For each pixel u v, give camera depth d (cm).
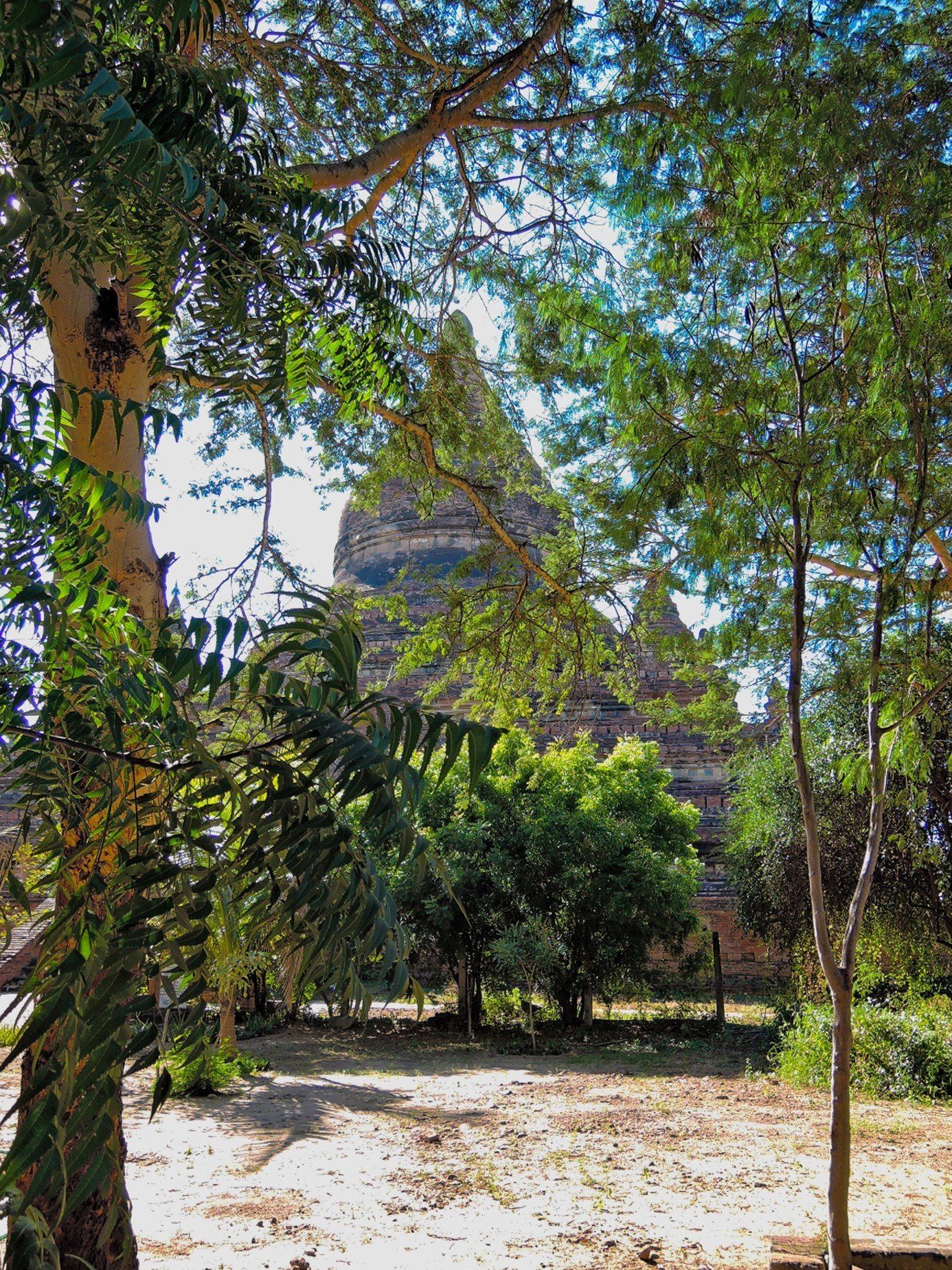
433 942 2138
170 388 977
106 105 274
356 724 237
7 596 240
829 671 1091
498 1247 700
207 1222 761
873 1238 664
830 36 603
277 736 236
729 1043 1955
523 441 1128
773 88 593
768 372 660
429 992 2431
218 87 338
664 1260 674
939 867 1443
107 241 374
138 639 270
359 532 3581
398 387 536
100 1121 188
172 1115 1188
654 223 700
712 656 854
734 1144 1035
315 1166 940
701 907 2714
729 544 627
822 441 592
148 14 295
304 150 1012
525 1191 852
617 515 643
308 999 220
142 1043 193
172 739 222
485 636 1180
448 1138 1067
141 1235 725
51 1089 185
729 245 637
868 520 645
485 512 1088
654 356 609
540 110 1002
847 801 1598
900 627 858
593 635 1170
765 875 1831
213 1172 916
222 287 409
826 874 1617
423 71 988
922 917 1586
